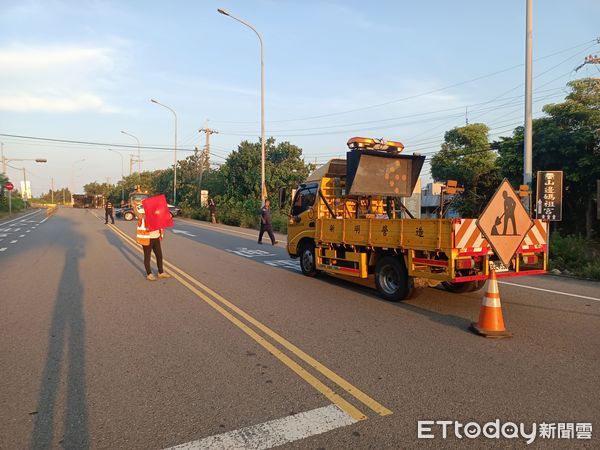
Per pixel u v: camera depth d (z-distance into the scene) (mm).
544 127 20844
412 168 9438
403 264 7504
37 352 5133
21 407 3801
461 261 6660
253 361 4832
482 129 30375
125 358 4934
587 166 19438
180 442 3244
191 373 4508
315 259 9727
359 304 7527
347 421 3541
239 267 11719
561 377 4410
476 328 5863
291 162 39344
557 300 7797
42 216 42844
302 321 6426
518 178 21875
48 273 10516
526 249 7348
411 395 4004
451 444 3227
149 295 8172
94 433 3379
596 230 20953
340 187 9914
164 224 9773
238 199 37219
